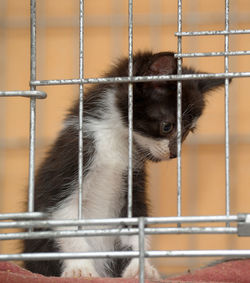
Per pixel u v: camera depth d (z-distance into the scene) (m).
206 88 4.40
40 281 2.64
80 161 2.69
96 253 2.42
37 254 2.41
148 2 6.60
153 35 6.58
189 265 6.28
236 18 6.51
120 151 4.11
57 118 6.50
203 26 6.54
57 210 3.97
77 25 6.71
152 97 4.11
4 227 2.47
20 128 6.63
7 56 6.73
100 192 4.14
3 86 6.73
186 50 6.55
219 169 6.49
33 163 2.57
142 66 3.81
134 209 4.28
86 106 4.15
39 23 6.71
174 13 6.57
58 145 4.12
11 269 2.91
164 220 2.43
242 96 6.48
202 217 2.41
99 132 4.06
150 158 4.24
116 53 6.63
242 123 6.48
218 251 2.38
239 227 2.38
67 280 2.70
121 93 4.10
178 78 2.66
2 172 6.58
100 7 6.68
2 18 6.73
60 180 4.00
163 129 4.13
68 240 3.93
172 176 6.45
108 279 2.79
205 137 6.47
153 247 6.45
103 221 2.46
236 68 6.50
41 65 6.70
